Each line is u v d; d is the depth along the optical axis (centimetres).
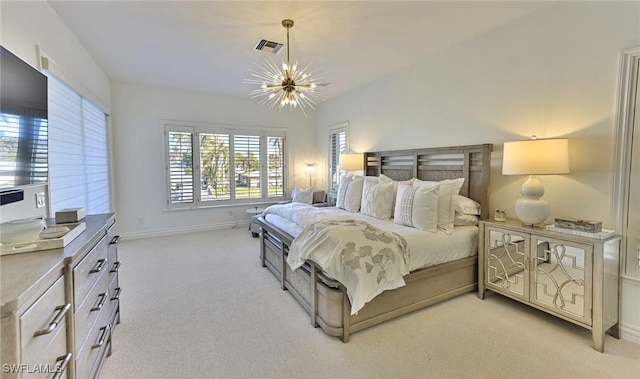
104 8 250
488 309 250
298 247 246
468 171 312
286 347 199
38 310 94
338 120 569
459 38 315
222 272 340
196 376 171
